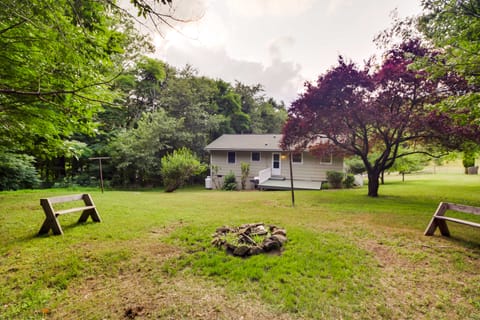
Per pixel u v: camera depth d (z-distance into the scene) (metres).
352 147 9.50
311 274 2.48
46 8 2.25
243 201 7.60
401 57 7.20
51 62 3.14
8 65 3.12
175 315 1.87
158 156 16.50
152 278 2.45
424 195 8.56
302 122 8.25
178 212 5.52
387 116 6.97
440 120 6.43
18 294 2.16
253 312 1.90
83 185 13.99
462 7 4.50
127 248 3.20
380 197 8.33
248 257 2.89
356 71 7.40
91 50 2.79
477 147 7.27
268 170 14.78
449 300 2.06
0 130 4.46
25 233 3.82
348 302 2.03
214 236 3.60
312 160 14.33
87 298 2.12
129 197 8.34
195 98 19.20
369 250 3.15
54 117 4.27
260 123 28.75
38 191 9.77
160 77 19.09
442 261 2.80
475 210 3.23
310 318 1.83
